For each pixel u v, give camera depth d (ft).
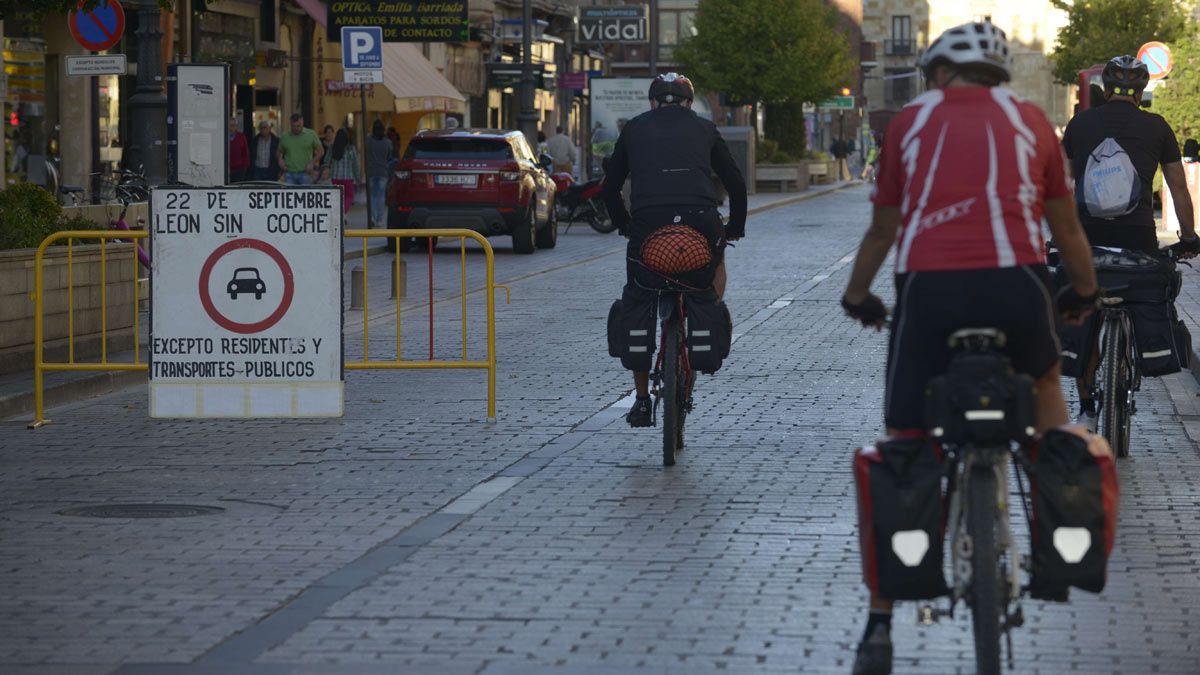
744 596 65.92
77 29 192.24
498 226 288.71
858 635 60.29
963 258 48.93
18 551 74.95
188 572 70.69
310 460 98.63
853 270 52.01
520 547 74.95
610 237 349.82
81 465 97.96
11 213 137.59
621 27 605.73
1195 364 134.72
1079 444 49.55
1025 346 50.16
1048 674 55.52
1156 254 94.53
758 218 430.20
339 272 112.98
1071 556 48.98
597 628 61.26
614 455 99.04
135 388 133.28
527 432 108.37
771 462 95.96
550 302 202.80
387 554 73.72
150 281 113.29
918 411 50.34
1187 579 68.64
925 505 48.75
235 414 113.39
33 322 132.46
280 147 325.42
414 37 365.81
